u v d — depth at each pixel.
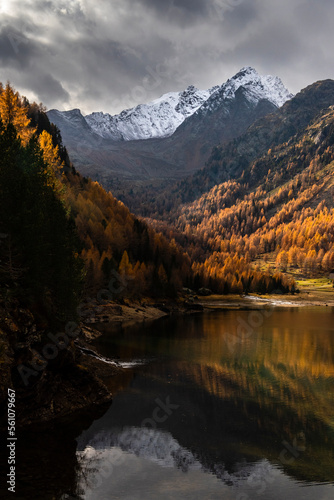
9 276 28.27
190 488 18.58
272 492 18.45
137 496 17.66
